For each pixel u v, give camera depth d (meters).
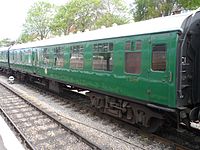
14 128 9.05
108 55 9.48
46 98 15.16
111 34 9.35
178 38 6.57
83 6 40.16
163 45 7.00
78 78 11.94
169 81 6.80
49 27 50.47
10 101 14.17
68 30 42.06
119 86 8.95
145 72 7.67
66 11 41.34
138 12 33.16
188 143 7.67
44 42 16.89
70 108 12.41
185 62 6.78
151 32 7.39
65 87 15.45
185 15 6.91
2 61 31.77
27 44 21.20
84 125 9.60
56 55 14.49
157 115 7.72
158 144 7.60
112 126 9.43
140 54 7.86
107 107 10.20
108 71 9.51
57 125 9.53
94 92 11.10
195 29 6.85
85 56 11.13
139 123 8.71
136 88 8.11
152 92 7.46
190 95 7.02
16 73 25.88
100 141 7.93
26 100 13.70
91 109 11.62
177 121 7.15
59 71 14.13
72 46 12.38
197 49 6.97
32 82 21.78
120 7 40.94
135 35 8.04
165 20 7.35
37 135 8.51
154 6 29.94
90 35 10.99
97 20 39.69
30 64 19.55
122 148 7.38
